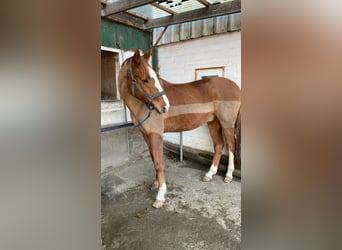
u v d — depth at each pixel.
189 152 3.07
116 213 1.84
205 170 2.73
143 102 1.85
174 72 3.06
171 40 2.98
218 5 2.17
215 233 1.58
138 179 2.49
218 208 1.90
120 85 1.92
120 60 2.68
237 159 2.49
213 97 2.30
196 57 2.82
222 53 2.59
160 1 2.06
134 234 1.58
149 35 3.11
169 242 1.50
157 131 1.92
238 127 2.43
